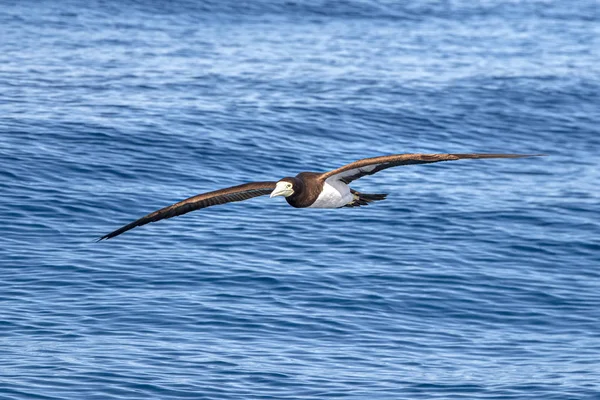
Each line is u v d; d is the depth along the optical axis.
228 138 33.88
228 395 15.72
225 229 24.67
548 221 26.75
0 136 31.72
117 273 21.17
